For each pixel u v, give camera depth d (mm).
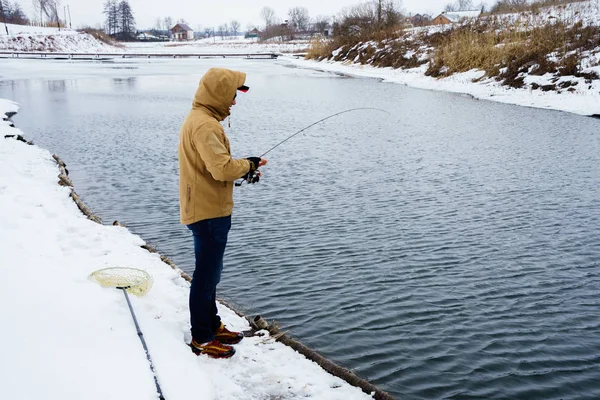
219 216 3684
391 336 4957
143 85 33594
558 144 14070
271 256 6855
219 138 3539
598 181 10500
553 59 24953
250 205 9031
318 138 15406
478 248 7145
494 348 4785
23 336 3389
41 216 6973
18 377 3027
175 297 4691
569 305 5629
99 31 113500
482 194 9648
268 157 12867
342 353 4668
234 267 6516
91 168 11664
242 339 4203
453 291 5906
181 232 7758
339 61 50625
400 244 7281
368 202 9203
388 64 40938
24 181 9070
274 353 4098
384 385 4219
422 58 37594
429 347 4781
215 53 84188
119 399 3100
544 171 11297
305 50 80188
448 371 4426
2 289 3926
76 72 44844
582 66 23266
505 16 36656
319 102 24109
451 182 10492
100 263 5328
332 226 7988
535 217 8398
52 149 13695
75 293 4242
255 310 5438
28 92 28297
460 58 31250
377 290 5906
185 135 3584
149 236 7594
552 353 4719
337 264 6613
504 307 5562
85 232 6480
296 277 6234
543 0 38000
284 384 3670
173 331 4070
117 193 9781
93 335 3652
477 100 23891
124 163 12172
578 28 27141
